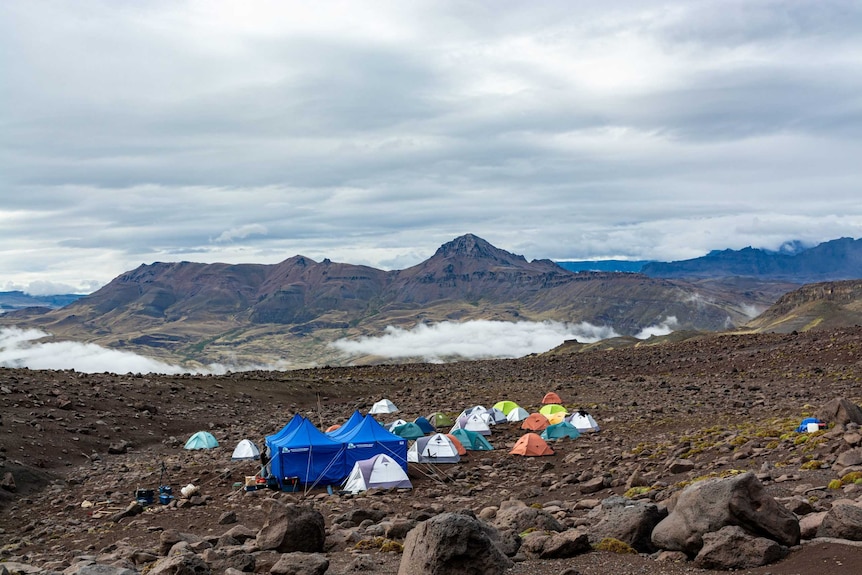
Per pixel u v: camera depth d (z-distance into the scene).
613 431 39.97
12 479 29.28
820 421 29.41
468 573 12.34
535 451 35.34
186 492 27.98
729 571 12.12
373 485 28.78
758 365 64.19
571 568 12.73
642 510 14.66
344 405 60.03
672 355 79.75
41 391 44.66
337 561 15.46
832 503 15.69
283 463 30.05
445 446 34.94
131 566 16.28
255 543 17.11
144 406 47.41
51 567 17.73
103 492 29.16
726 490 13.17
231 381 63.88
